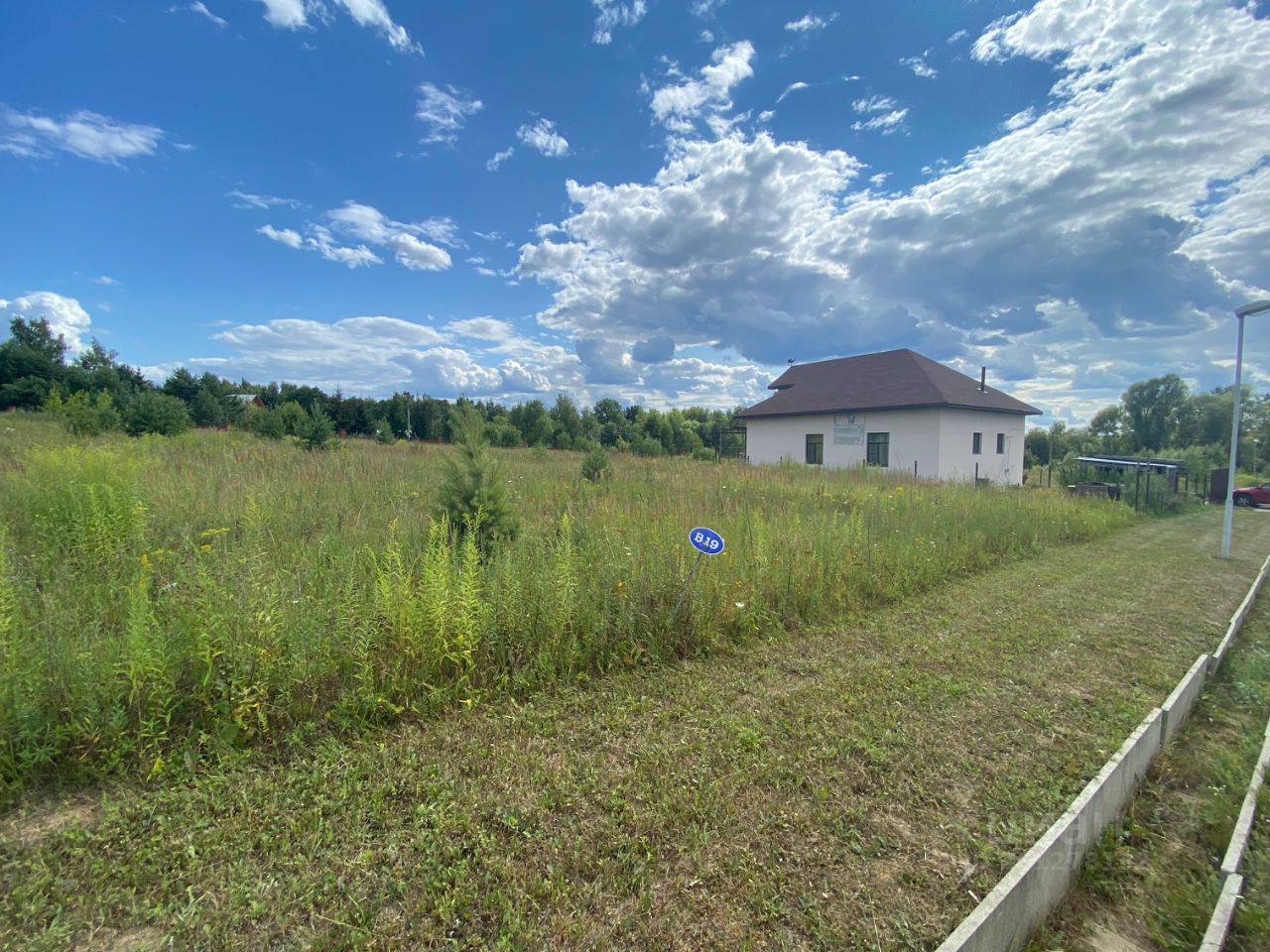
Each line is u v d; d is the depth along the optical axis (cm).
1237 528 1534
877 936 211
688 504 948
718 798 283
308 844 239
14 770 259
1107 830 282
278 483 823
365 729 325
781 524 787
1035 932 226
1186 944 224
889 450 2328
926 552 762
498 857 238
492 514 575
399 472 1068
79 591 411
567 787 286
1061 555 955
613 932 206
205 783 271
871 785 303
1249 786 315
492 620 410
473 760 306
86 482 604
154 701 298
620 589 484
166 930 198
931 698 405
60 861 224
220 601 349
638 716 364
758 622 529
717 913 217
